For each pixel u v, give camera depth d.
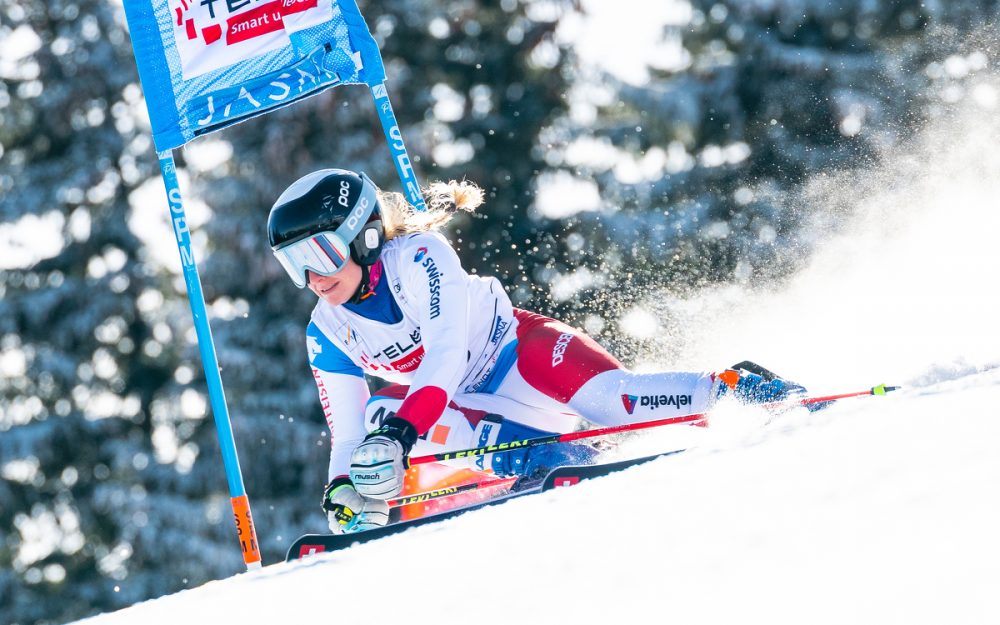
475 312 10.44
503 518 6.08
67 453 52.28
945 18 44.34
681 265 41.09
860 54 46.19
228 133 46.31
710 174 45.31
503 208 48.56
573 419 10.86
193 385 48.44
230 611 5.42
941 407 5.44
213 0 11.52
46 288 52.91
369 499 9.67
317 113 45.75
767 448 5.67
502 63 54.09
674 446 10.07
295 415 44.72
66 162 53.25
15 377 52.16
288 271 9.78
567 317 21.03
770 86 46.50
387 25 52.75
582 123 51.69
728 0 48.12
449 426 10.23
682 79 49.19
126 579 47.78
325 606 4.98
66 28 53.03
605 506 5.44
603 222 44.09
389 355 10.16
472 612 4.20
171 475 48.34
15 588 51.44
